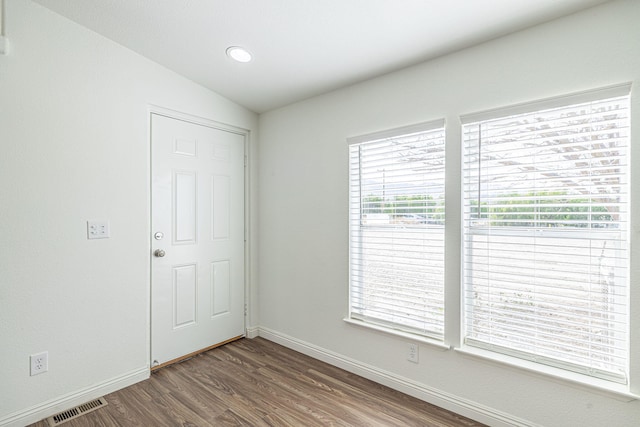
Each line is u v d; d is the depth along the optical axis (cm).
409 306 212
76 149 197
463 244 188
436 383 197
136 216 225
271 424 180
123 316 218
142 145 228
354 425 179
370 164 232
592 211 154
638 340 140
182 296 256
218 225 281
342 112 245
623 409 142
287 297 285
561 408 156
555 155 161
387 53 199
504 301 178
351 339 239
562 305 161
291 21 181
